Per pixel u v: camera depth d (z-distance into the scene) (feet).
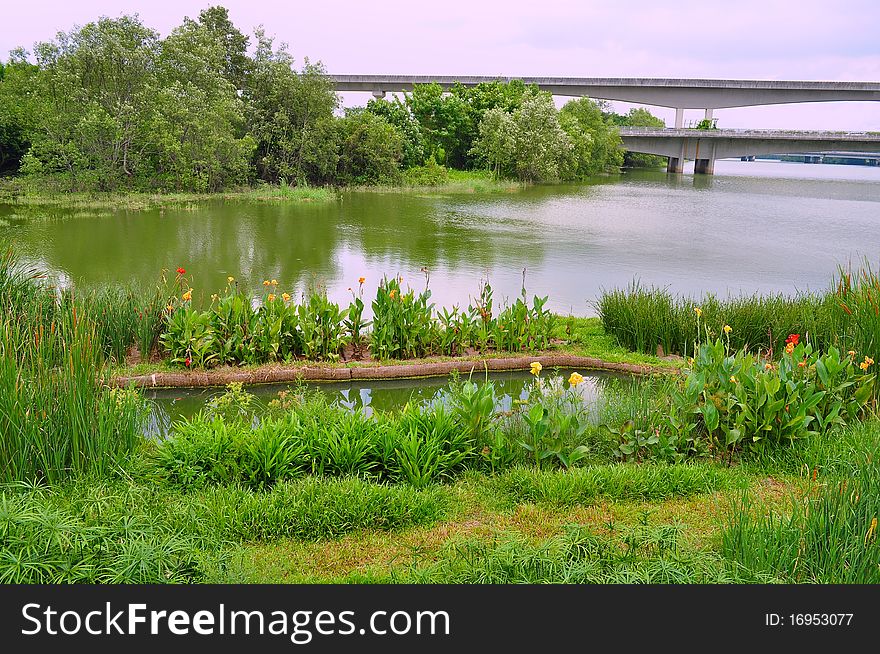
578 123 168.66
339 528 13.97
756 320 27.86
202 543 12.76
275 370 24.70
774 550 11.82
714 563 11.70
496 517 14.87
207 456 15.94
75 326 17.35
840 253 61.11
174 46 103.81
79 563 10.84
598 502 15.62
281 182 112.68
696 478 16.49
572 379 17.89
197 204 88.79
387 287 27.12
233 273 45.96
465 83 211.82
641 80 208.74
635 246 62.39
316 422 17.79
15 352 15.65
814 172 290.76
